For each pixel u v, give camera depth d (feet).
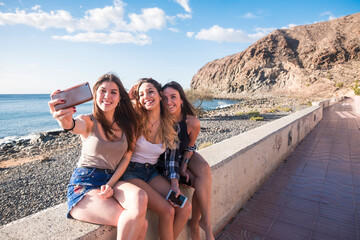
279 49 413.39
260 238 8.66
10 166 33.53
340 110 62.44
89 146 5.45
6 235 4.26
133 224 4.43
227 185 9.36
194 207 7.20
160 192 6.06
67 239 4.15
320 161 17.65
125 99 5.88
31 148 45.39
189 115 7.36
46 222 4.78
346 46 335.26
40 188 24.22
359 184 13.39
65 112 4.67
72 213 4.98
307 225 9.50
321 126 35.58
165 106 6.64
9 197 22.21
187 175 6.95
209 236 6.67
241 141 12.21
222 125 62.39
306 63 362.94
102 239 4.58
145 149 6.15
